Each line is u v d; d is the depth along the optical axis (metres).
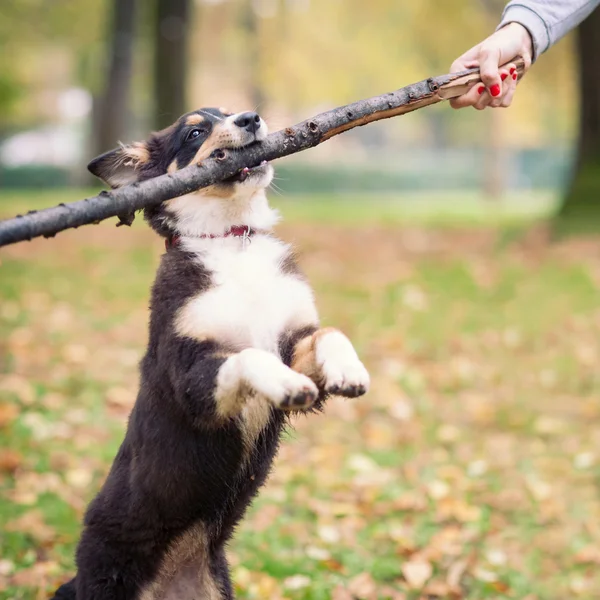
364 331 9.39
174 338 3.59
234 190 3.91
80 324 9.37
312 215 18.97
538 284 11.05
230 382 3.34
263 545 5.20
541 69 28.45
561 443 6.82
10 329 9.03
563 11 4.04
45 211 2.82
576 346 8.86
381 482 6.07
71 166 38.38
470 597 4.77
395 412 7.32
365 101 3.67
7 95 34.69
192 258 3.82
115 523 3.77
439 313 10.08
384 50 35.94
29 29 30.31
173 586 3.97
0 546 5.10
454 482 6.14
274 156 3.52
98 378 7.81
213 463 3.72
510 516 5.71
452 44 30.02
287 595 4.66
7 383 7.45
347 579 4.87
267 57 36.28
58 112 49.25
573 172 14.65
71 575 4.79
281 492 5.88
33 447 6.41
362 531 5.43
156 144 4.38
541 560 5.20
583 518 5.67
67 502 5.66
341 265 12.55
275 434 3.93
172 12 21.55
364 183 39.50
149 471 3.71
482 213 20.97
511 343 9.05
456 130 50.59
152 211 4.05
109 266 12.24
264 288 3.81
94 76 33.47
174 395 3.56
